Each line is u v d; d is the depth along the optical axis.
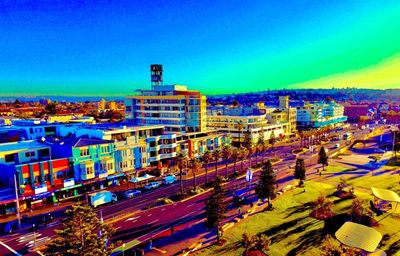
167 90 153.00
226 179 100.44
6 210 70.19
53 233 60.44
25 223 65.38
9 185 76.62
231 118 179.38
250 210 71.00
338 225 62.25
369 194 82.50
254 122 177.00
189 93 147.38
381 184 91.56
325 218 65.75
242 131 173.88
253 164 125.19
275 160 131.50
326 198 75.50
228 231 60.16
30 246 54.94
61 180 81.00
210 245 54.44
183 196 82.12
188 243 55.50
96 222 40.72
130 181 92.81
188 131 143.25
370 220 63.59
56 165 79.94
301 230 60.41
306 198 79.38
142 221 66.44
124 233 60.31
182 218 67.75
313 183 94.06
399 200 68.69
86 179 85.31
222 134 145.75
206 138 134.00
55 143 90.81
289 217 66.94
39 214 70.69
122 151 96.38
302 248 53.44
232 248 53.28
